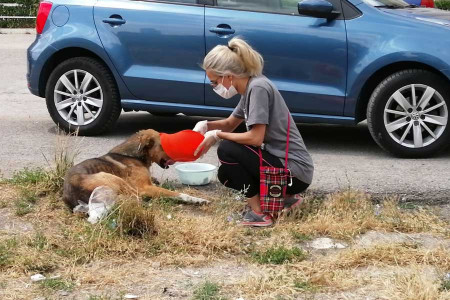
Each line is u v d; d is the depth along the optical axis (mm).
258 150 6523
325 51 7961
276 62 8055
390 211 6727
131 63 8359
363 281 5809
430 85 7867
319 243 6316
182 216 6594
